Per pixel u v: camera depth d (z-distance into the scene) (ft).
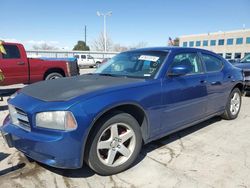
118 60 14.20
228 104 16.94
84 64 113.29
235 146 13.02
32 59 28.32
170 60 12.25
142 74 12.00
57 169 10.36
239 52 188.44
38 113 8.79
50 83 11.37
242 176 10.03
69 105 8.59
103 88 9.79
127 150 10.23
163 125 11.63
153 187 9.23
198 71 13.89
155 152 12.13
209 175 10.08
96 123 9.16
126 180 9.66
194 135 14.55
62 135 8.43
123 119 9.86
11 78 26.73
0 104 23.35
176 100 11.98
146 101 10.50
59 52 125.39
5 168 10.41
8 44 26.32
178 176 9.97
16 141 9.50
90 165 9.36
